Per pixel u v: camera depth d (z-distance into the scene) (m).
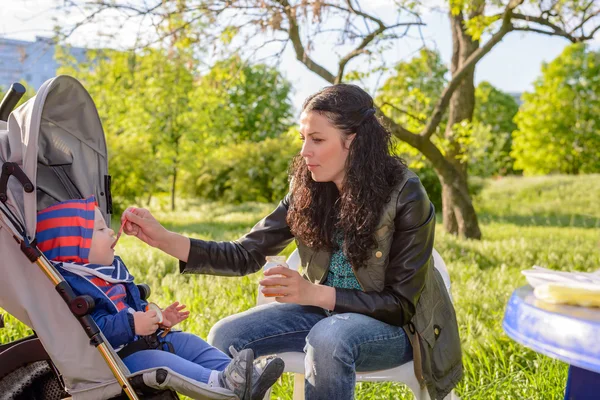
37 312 2.30
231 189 27.17
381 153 2.78
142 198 23.20
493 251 9.53
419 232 2.73
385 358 2.73
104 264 2.69
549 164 41.41
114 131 21.73
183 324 4.77
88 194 2.86
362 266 2.77
